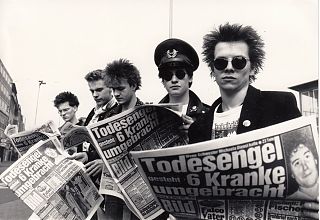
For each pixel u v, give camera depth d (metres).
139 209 1.43
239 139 1.19
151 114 1.41
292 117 1.49
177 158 1.21
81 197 1.55
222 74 1.53
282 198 1.20
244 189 1.21
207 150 1.20
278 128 1.18
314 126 1.19
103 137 1.43
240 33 1.52
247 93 1.52
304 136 1.19
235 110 1.52
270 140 1.18
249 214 1.22
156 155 1.22
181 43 1.60
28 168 1.48
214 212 1.25
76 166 1.57
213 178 1.22
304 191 1.20
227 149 1.19
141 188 1.44
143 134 1.43
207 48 1.59
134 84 1.66
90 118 1.83
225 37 1.53
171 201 1.29
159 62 1.64
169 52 1.59
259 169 1.19
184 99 1.60
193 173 1.22
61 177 1.52
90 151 1.67
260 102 1.52
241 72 1.51
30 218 1.63
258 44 1.54
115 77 1.63
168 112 1.41
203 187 1.23
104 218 1.62
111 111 1.72
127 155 1.44
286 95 1.51
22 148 1.69
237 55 1.51
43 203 1.47
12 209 1.96
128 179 1.44
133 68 1.66
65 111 1.86
